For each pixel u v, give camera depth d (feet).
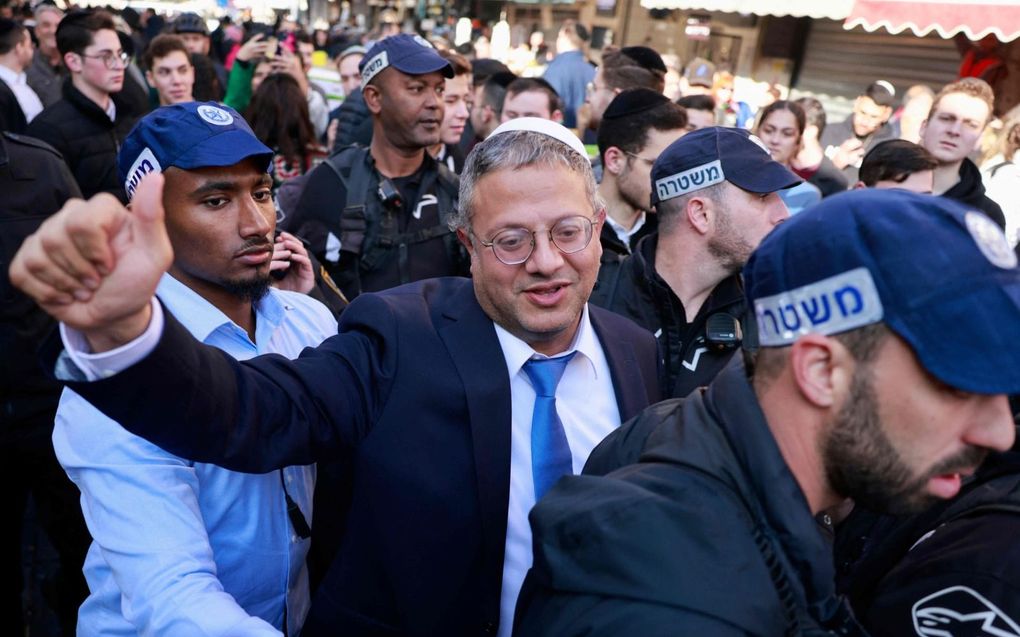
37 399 8.63
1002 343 2.70
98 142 13.75
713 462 3.19
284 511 5.26
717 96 27.84
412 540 4.58
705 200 7.13
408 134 10.16
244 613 4.42
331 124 19.89
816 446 3.07
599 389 5.35
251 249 5.27
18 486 8.86
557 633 3.06
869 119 19.60
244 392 3.93
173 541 4.55
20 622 9.16
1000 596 3.17
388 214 10.24
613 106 9.97
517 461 4.91
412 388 4.66
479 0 66.03
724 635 2.83
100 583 5.08
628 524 3.06
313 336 6.11
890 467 2.92
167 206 5.13
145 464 4.59
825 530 3.59
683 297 7.38
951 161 13.14
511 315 4.81
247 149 5.08
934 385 2.82
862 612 3.78
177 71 16.78
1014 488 3.46
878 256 2.83
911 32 30.40
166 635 4.34
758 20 36.81
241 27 40.37
